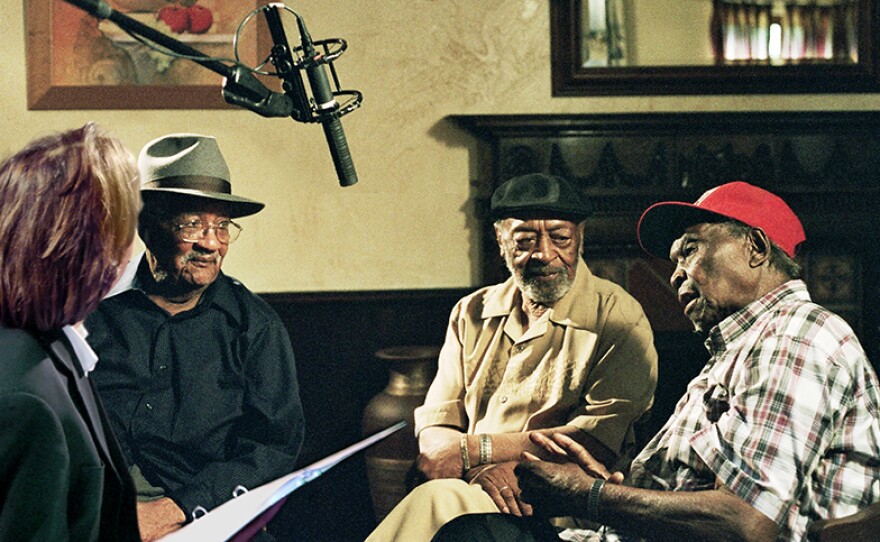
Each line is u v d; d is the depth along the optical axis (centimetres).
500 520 253
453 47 408
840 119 395
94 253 128
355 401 404
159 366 283
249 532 132
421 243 410
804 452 204
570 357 310
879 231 398
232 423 287
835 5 407
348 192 408
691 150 396
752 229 232
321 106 251
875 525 193
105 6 210
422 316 405
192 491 265
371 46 406
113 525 133
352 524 391
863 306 400
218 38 398
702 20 405
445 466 303
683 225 244
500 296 328
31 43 395
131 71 398
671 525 218
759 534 204
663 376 379
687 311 239
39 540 120
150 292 289
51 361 127
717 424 214
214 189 291
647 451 244
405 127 408
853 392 211
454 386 323
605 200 395
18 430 119
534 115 392
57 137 133
